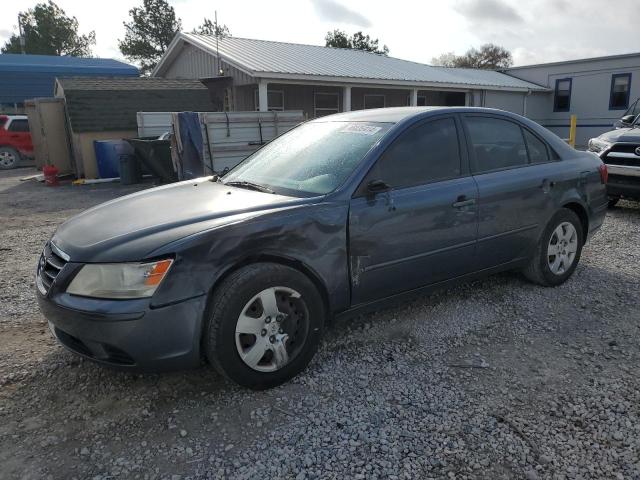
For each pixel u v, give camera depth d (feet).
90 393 10.27
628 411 9.38
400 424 9.12
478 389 10.19
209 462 8.27
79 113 49.83
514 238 14.01
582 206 15.81
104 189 44.24
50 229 26.86
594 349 11.72
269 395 10.07
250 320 9.77
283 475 7.95
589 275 16.52
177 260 9.11
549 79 85.25
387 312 13.80
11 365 11.38
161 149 44.14
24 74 85.30
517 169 14.10
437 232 12.23
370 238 11.17
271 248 9.96
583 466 8.06
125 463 8.27
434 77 70.49
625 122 30.53
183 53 69.97
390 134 11.95
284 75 52.80
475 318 13.42
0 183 49.70
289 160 12.98
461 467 8.07
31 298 15.66
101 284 9.09
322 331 10.82
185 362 9.46
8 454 8.51
